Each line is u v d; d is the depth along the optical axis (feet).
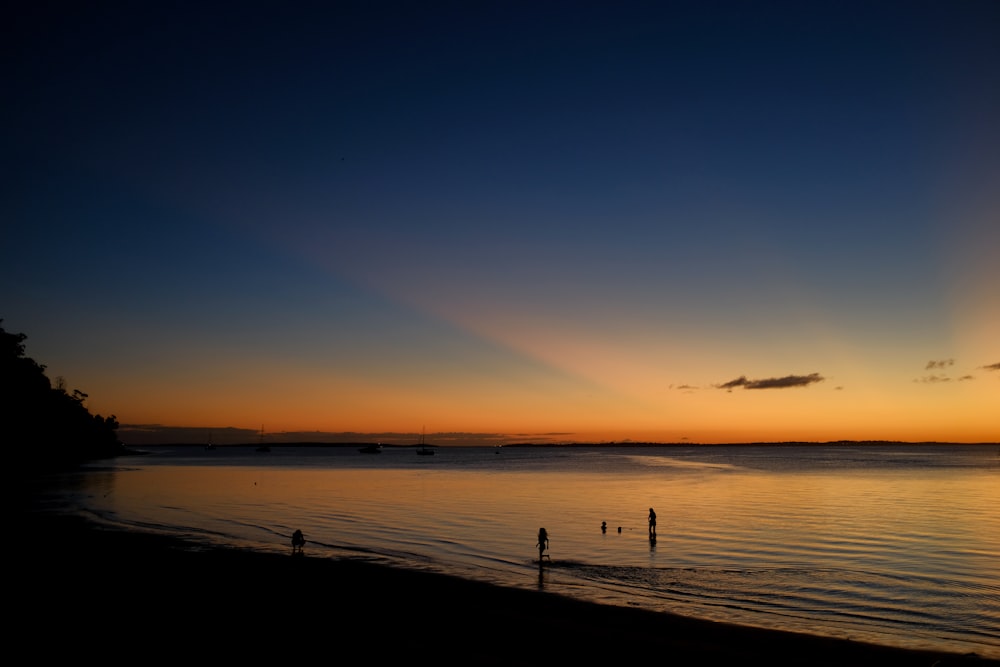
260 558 96.94
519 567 100.53
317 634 56.59
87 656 49.57
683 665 51.52
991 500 218.59
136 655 49.98
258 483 311.06
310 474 411.13
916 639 64.34
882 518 167.84
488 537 132.77
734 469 495.82
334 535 132.46
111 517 157.28
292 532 135.85
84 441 606.55
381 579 82.64
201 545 111.34
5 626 57.72
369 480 346.54
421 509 189.26
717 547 121.70
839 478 359.87
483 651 52.85
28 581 76.95
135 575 81.30
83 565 87.45
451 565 99.81
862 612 75.15
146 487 272.10
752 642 58.29
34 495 223.30
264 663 48.55
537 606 69.87
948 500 219.00
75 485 277.85
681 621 64.85
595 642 56.49
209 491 254.06
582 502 215.10
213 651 51.24
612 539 131.85
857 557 110.93
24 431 422.41
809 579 92.58
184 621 60.18
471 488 284.41
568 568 99.81
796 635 60.70
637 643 56.54
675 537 134.31
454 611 66.28
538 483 323.78
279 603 68.08
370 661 49.42
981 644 62.80
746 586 87.86
